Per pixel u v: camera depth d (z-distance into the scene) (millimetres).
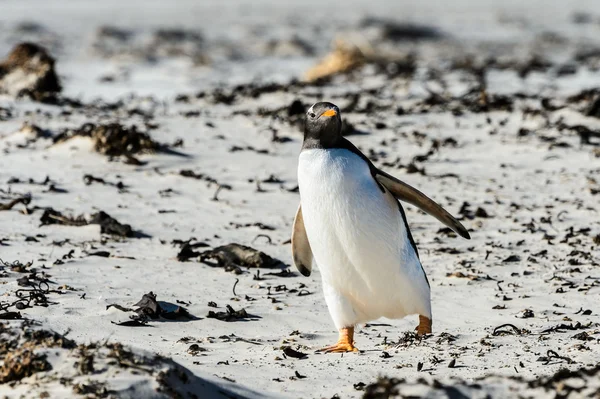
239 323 13477
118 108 35031
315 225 12086
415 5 121500
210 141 28031
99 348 8898
